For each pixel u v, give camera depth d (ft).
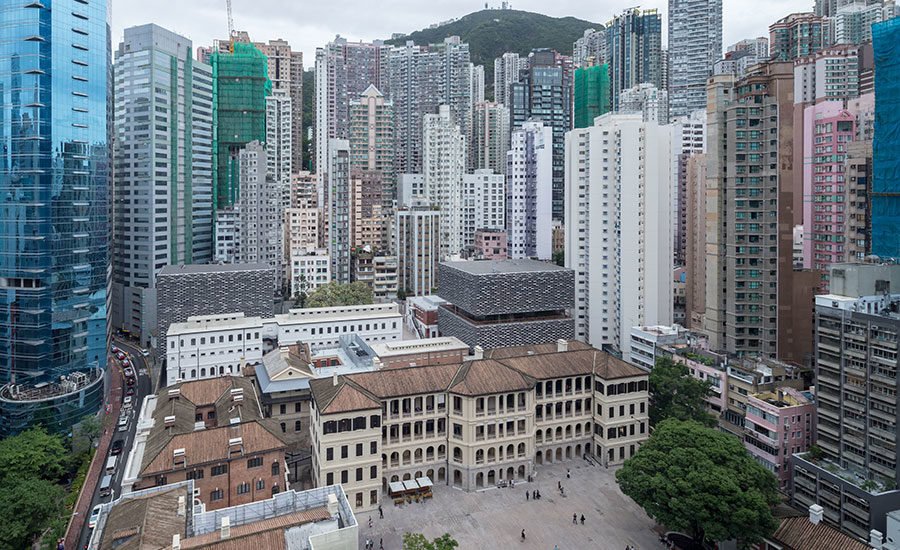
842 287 411.95
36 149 503.20
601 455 442.50
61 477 446.19
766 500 332.19
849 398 387.14
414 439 410.11
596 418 449.06
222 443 338.75
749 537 315.58
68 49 524.93
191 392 415.03
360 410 375.04
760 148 575.38
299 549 245.45
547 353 467.93
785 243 571.28
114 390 636.07
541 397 438.81
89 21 543.39
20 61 503.20
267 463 343.46
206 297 647.56
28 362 512.22
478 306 613.93
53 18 510.99
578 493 403.95
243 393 419.13
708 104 605.31
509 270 648.38
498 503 391.04
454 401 413.18
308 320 629.51
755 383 448.24
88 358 552.00
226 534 241.14
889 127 449.48
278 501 276.00
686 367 481.05
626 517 377.09
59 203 518.78
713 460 342.44
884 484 360.07
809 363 565.94
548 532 359.66
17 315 510.17
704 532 343.05
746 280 581.53
